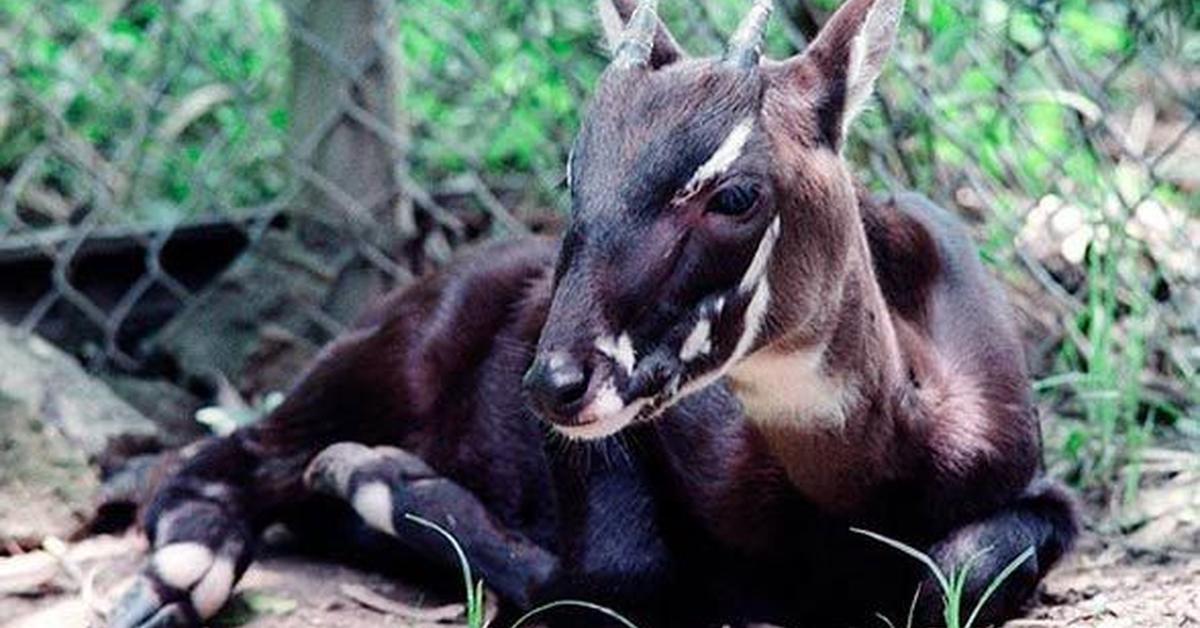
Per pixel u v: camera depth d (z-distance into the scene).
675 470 7.27
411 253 10.39
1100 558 8.07
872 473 6.90
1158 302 9.41
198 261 10.92
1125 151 9.69
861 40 6.42
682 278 6.02
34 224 11.22
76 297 10.34
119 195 11.02
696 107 6.06
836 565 7.19
